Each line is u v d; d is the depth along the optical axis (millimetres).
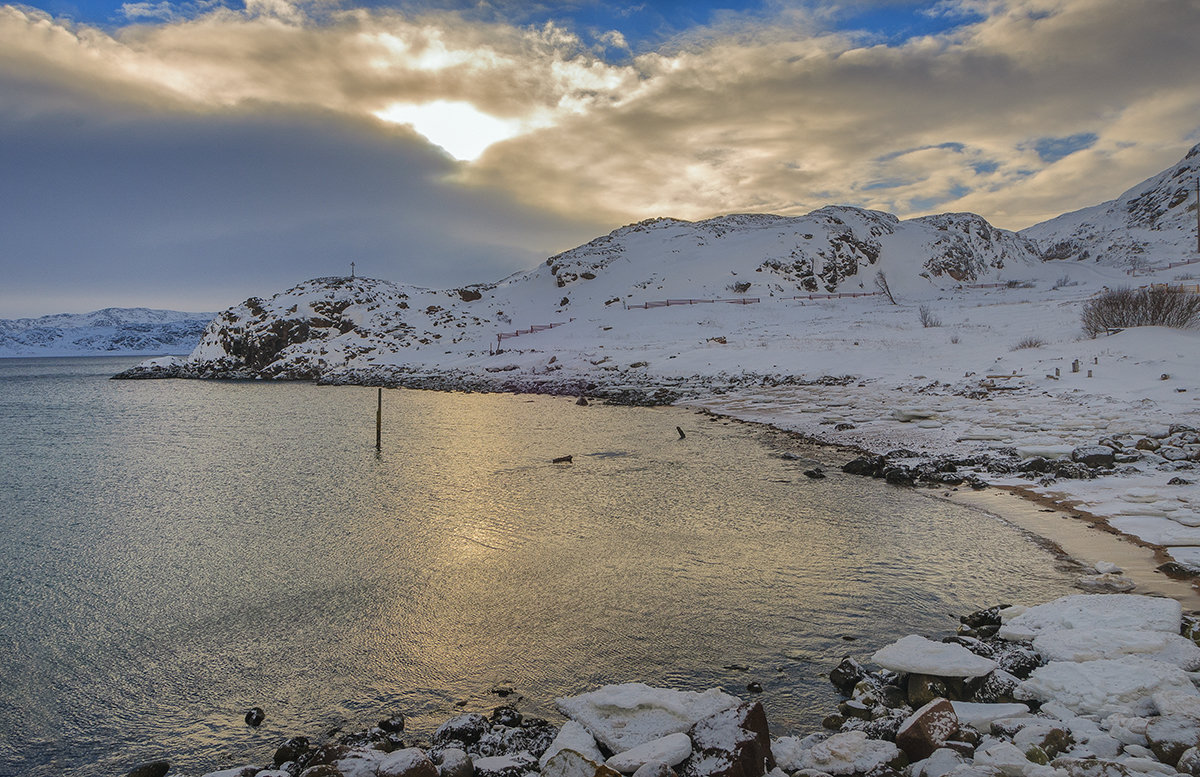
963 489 15500
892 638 8695
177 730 7566
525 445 24656
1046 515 13117
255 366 76250
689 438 24609
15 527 15836
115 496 19016
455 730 6777
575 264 97688
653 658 8500
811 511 14539
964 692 6824
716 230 116125
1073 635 7496
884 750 5703
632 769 5348
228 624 10195
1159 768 5023
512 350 64562
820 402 30125
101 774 6867
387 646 9227
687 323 66125
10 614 10750
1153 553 10750
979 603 9586
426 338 75375
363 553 13141
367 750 6023
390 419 34531
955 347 39125
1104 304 36594
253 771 6270
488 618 9922
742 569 11359
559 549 12789
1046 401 24547
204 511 17000
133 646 9578
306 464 23125
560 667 8422
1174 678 6355
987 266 105875
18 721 7824
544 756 5785
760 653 8500
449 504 16562
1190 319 33625
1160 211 151875
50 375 100625
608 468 19922
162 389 63188
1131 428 19500
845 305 70500
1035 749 5418
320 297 82375
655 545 12773
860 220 112875
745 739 5367
